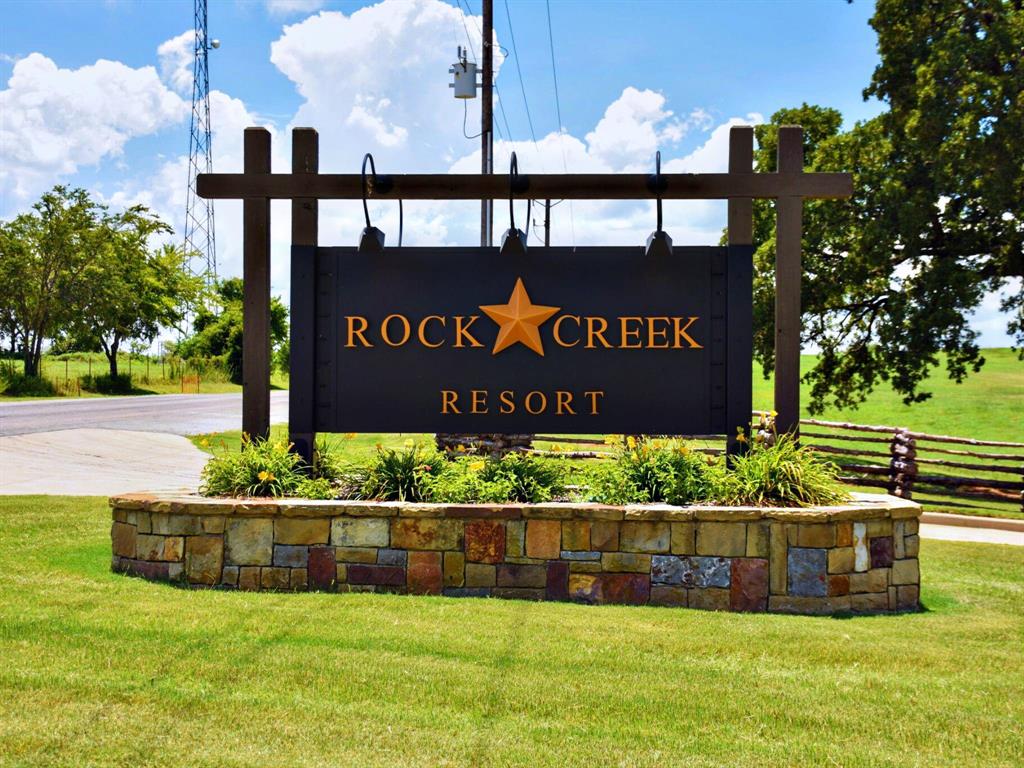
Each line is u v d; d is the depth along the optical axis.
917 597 6.24
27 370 40.88
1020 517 11.88
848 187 6.72
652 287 6.91
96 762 3.08
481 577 6.00
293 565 6.07
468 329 6.97
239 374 61.56
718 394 6.87
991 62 17.41
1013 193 16.75
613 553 5.96
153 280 49.09
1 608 5.11
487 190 6.85
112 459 16.86
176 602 5.41
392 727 3.50
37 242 40.69
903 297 18.52
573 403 6.92
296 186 6.93
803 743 3.49
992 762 3.36
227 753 3.20
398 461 6.78
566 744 3.40
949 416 36.06
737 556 5.92
